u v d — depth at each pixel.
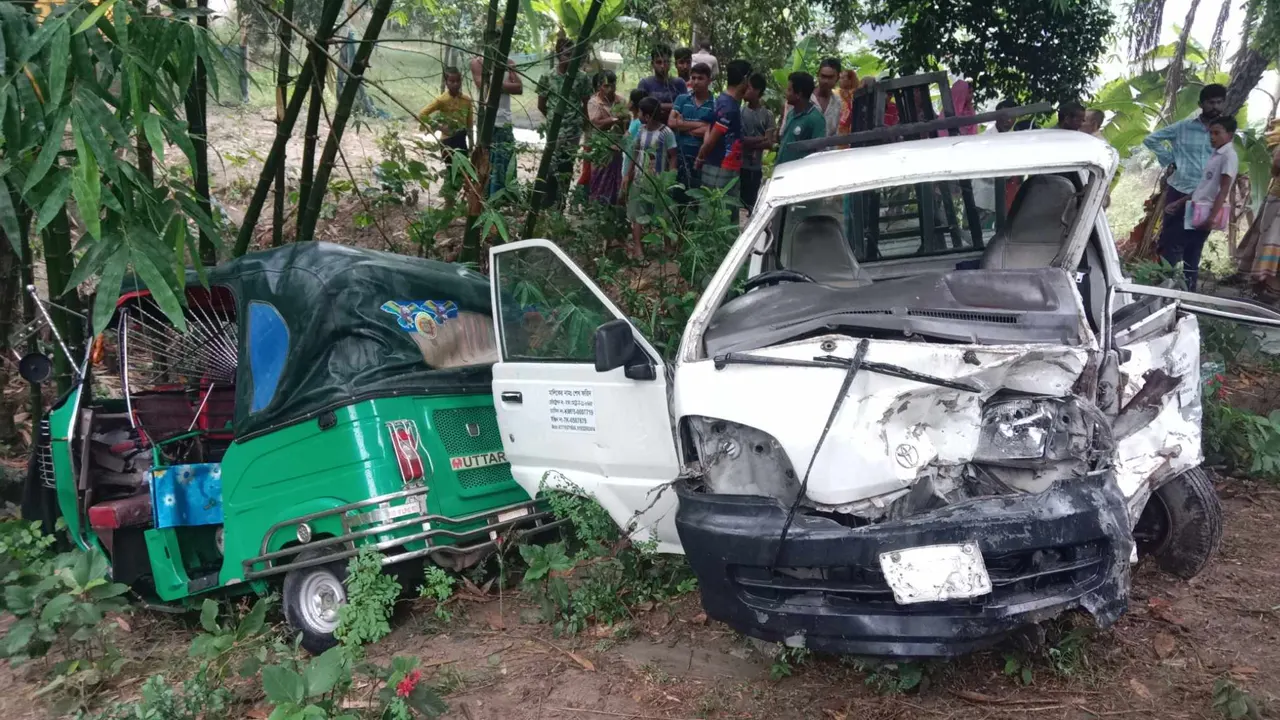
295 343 4.67
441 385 4.77
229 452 4.90
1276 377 7.52
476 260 6.86
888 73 10.55
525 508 4.89
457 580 4.97
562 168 8.27
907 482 3.35
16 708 4.36
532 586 4.47
